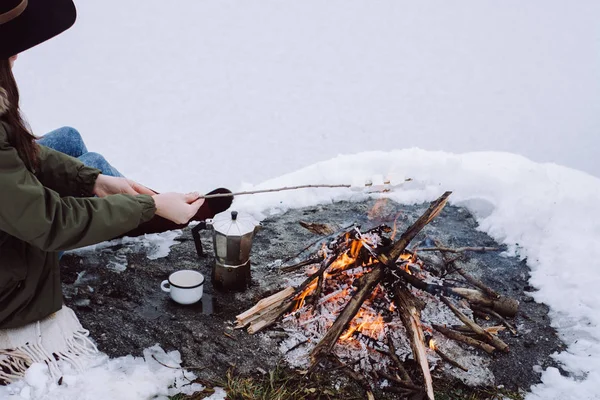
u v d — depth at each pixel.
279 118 6.57
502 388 2.54
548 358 2.72
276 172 5.20
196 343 2.67
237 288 3.03
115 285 3.02
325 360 2.61
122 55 8.14
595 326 2.88
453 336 2.72
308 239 3.54
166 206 2.40
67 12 2.09
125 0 10.52
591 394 2.49
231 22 10.03
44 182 2.60
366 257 2.87
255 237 3.55
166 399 2.36
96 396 2.29
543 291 3.17
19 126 2.07
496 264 3.42
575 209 3.65
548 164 4.30
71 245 2.13
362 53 9.14
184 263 3.26
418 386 2.48
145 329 2.73
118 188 2.65
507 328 2.89
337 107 7.08
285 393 2.43
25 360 2.37
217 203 3.13
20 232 2.03
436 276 3.04
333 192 4.04
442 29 10.39
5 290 2.26
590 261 3.24
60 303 2.45
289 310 2.82
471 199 3.99
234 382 2.47
